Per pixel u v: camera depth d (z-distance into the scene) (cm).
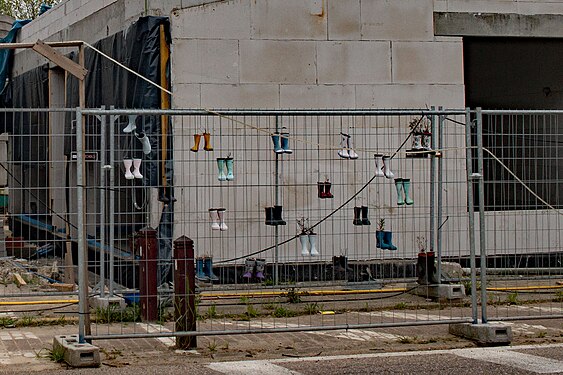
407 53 1449
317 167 1393
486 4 1495
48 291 1237
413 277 1387
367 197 1409
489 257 1482
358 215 1189
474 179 934
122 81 1437
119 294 1105
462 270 1316
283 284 1238
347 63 1422
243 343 927
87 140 1529
